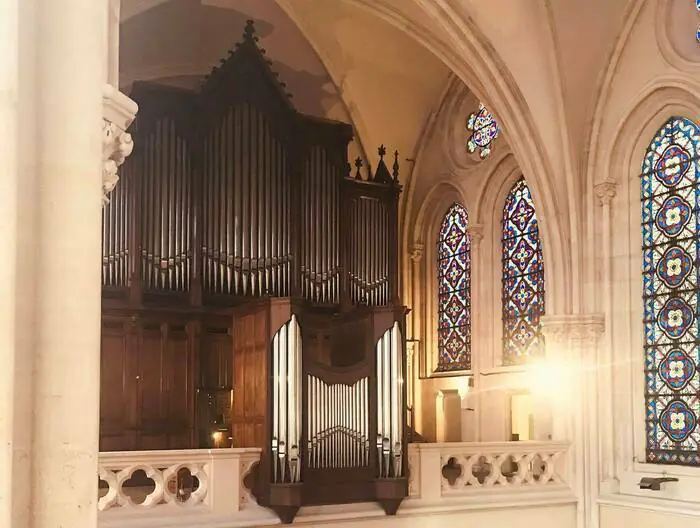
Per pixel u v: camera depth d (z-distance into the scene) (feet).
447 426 71.46
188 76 68.33
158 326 55.42
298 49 68.13
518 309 66.49
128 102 18.21
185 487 53.78
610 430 56.49
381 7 59.72
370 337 47.29
